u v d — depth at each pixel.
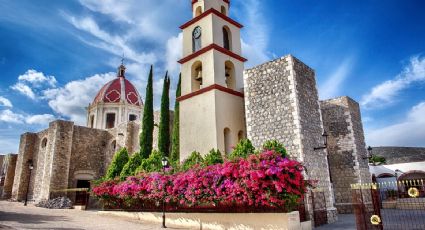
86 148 32.00
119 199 17.95
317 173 15.94
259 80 17.91
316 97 18.27
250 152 12.93
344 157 21.72
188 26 23.00
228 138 19.34
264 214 11.15
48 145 30.03
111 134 33.41
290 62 16.77
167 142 24.66
